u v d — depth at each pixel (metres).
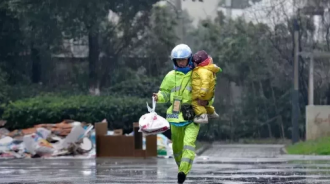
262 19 58.69
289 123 59.44
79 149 33.03
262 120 59.75
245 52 58.41
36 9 49.47
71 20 50.91
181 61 14.91
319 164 25.34
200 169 22.58
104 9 51.38
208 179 18.34
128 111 44.59
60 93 50.62
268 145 53.97
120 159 31.11
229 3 59.69
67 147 33.00
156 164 26.77
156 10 55.75
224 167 23.72
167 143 33.59
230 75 58.94
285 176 19.33
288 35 58.16
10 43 51.53
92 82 53.94
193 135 14.73
